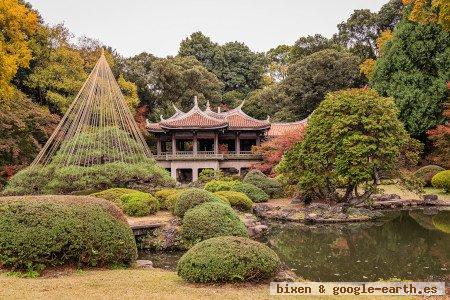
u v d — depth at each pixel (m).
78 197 9.91
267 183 27.08
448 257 12.44
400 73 34.94
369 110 20.66
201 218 13.10
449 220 19.52
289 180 23.19
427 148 34.50
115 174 18.11
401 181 21.61
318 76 46.53
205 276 7.82
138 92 48.41
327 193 22.42
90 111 20.72
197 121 38.94
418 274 10.48
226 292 7.26
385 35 44.56
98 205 9.75
